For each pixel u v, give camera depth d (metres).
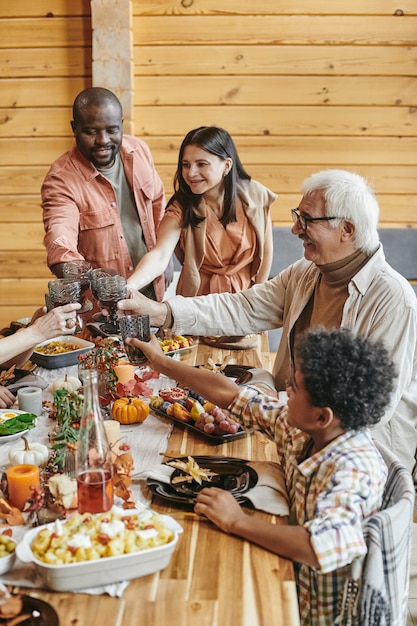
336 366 1.60
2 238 5.03
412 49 4.69
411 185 4.88
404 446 2.41
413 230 4.84
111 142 3.37
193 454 2.00
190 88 4.76
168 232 3.27
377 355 1.65
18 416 2.15
